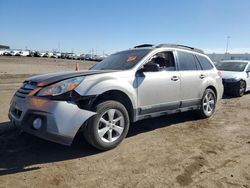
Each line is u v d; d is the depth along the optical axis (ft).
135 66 16.93
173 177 12.03
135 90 16.26
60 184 11.30
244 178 12.03
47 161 13.47
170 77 18.54
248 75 39.27
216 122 21.81
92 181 11.59
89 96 13.94
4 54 199.93
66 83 13.69
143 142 16.55
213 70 23.56
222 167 13.12
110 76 15.34
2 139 16.26
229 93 37.76
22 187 10.99
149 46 19.84
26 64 102.06
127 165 13.20
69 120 13.23
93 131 14.16
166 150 15.25
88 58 226.58
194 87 20.76
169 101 18.61
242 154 14.83
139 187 11.13
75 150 14.90
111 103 14.85
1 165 12.90
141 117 17.01
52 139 13.05
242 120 22.67
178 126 20.39
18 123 13.93
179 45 20.90
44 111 13.05
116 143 15.28
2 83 42.06
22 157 13.87
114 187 11.12
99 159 13.84
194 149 15.48
